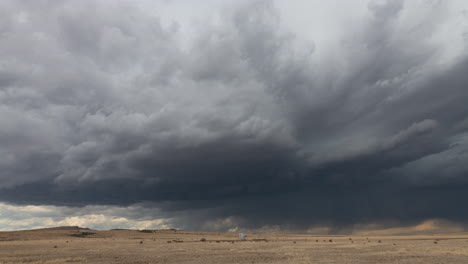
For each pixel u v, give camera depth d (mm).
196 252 47781
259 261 35281
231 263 33750
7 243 76438
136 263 34812
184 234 168750
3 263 34969
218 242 82125
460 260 34906
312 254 42750
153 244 72188
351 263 32719
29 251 51219
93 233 150000
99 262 35688
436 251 45781
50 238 115688
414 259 36156
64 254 45844
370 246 58562
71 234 137500
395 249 50469
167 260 37562
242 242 81125
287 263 33000
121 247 60875
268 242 80375
